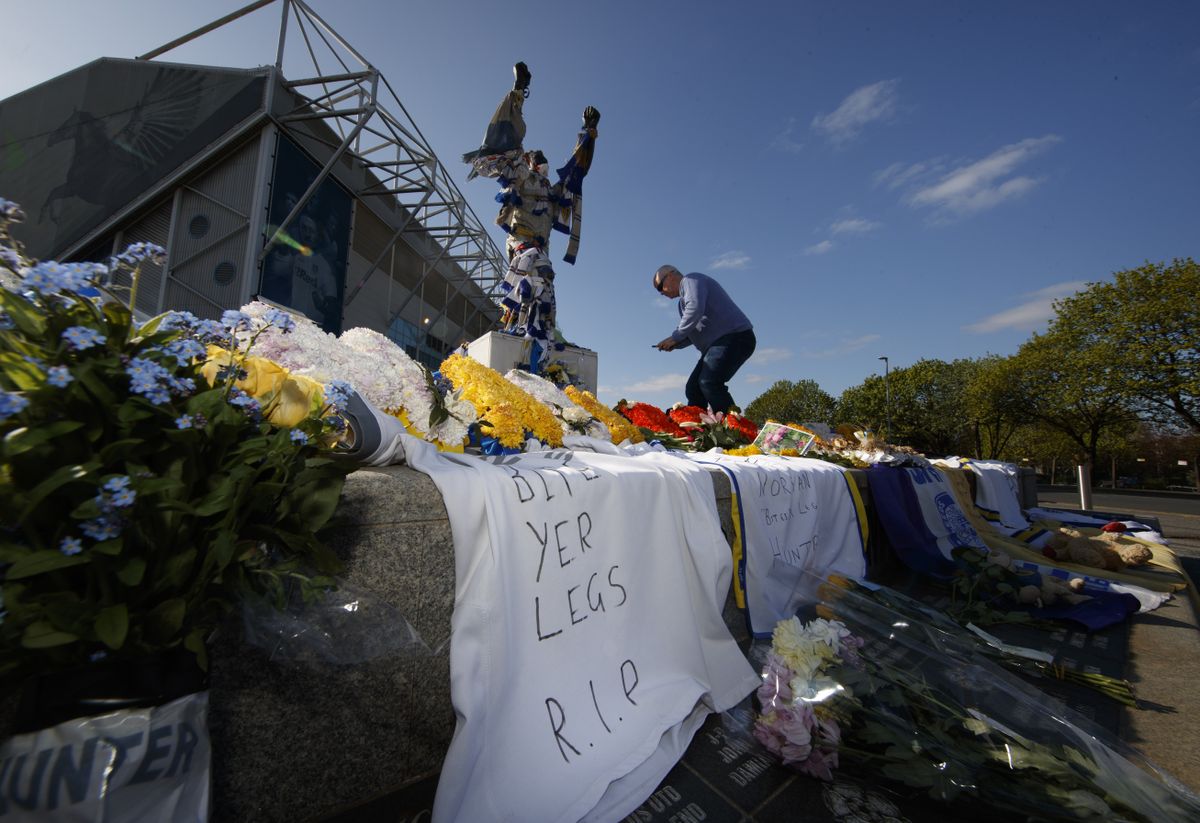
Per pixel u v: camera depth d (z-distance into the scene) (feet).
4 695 2.53
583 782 4.33
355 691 3.94
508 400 7.46
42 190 37.58
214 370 3.75
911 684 5.42
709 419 16.69
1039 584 10.57
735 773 4.97
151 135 36.47
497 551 4.41
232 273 35.22
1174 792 4.45
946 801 4.34
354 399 4.47
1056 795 4.24
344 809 3.94
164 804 2.67
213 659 3.28
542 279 18.62
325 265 42.83
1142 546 13.38
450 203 57.57
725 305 20.26
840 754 4.89
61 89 38.88
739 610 7.62
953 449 136.56
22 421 2.50
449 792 3.76
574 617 5.11
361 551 3.84
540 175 18.74
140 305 35.17
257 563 3.17
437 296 68.80
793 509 9.53
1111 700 6.78
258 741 3.50
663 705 5.43
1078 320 95.20
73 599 2.42
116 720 2.52
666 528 6.40
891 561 13.33
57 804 2.39
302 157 39.99
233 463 3.06
